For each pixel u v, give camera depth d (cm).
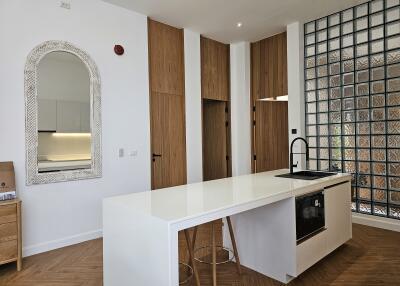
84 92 335
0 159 275
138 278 164
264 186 236
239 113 524
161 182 419
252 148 517
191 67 458
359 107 380
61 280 241
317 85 427
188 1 357
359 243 310
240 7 377
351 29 388
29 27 293
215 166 549
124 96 371
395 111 347
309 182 253
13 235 254
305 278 237
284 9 387
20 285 233
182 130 448
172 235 144
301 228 232
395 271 246
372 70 367
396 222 346
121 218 178
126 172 372
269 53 498
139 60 388
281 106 541
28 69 292
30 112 294
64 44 317
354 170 386
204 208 168
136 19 385
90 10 339
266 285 227
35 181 297
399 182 346
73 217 326
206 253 291
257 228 247
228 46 528
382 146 359
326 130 417
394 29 347
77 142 329
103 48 351
